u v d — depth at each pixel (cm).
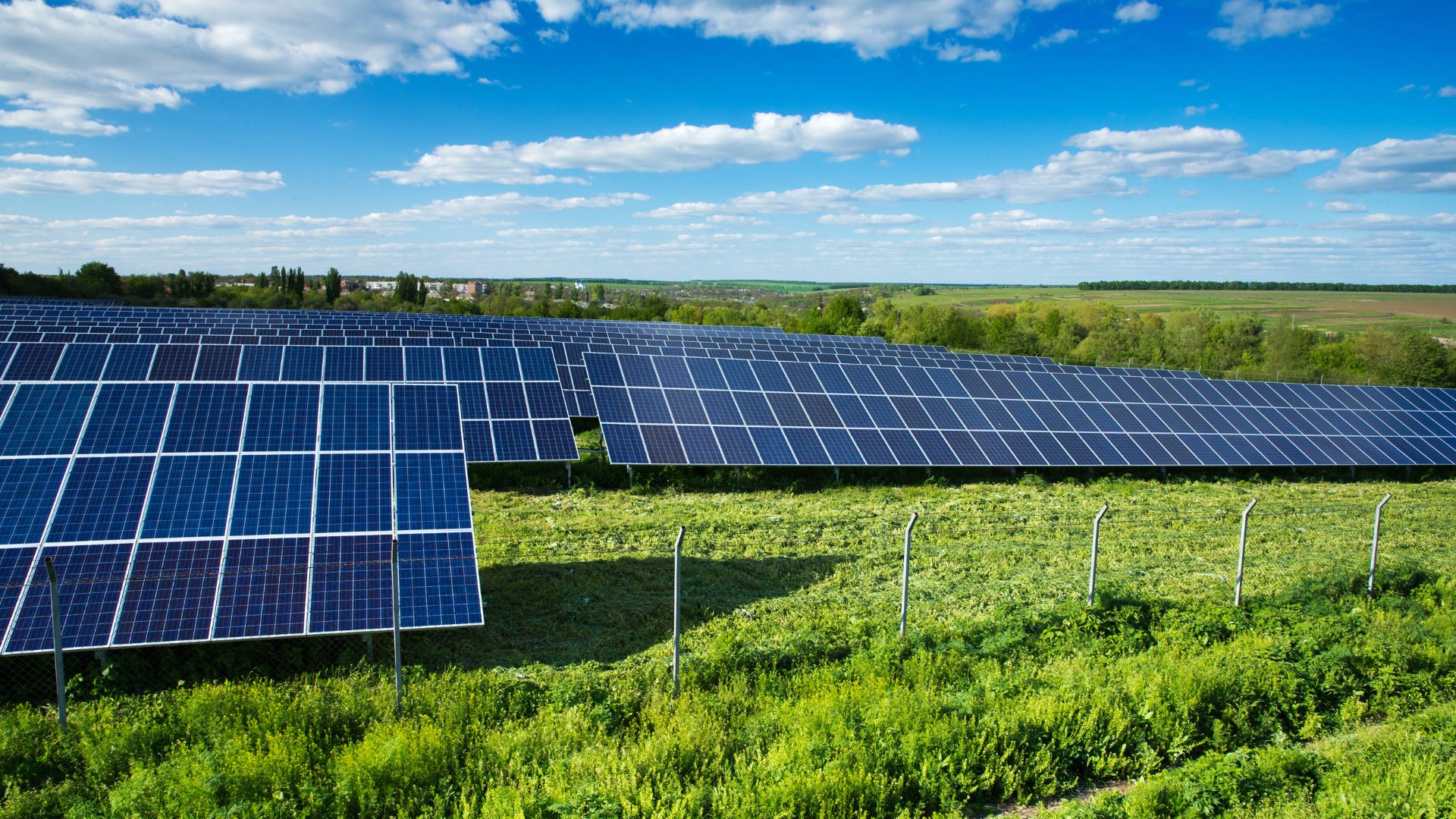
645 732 1234
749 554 2217
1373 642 1628
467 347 3169
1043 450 3397
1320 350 9169
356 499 1647
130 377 2442
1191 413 3916
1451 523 2888
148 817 973
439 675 1445
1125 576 2145
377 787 1052
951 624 1741
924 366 3916
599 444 3347
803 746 1156
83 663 1358
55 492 1536
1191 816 1070
